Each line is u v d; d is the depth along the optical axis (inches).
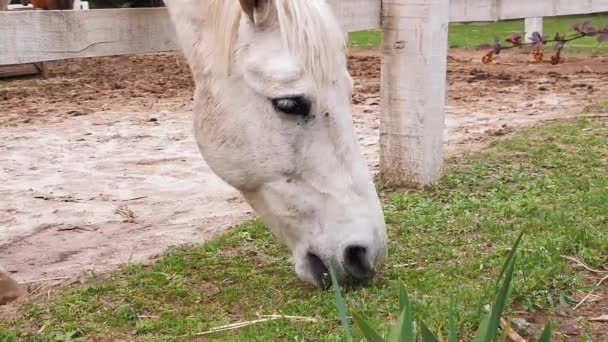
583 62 531.8
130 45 158.6
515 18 233.1
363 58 578.6
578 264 132.2
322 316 115.8
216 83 118.0
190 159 266.7
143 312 124.9
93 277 146.3
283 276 137.5
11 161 265.7
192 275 141.3
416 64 191.8
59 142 298.4
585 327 109.6
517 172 207.2
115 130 322.3
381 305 117.7
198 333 114.0
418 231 158.9
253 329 110.9
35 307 128.1
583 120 283.4
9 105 390.9
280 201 117.3
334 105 113.5
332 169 114.7
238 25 114.6
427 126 194.2
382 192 194.2
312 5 111.4
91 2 664.4
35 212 202.5
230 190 223.1
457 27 879.1
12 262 163.3
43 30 142.3
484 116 327.6
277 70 111.0
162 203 210.2
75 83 471.2
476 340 72.4
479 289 119.2
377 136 289.3
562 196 179.5
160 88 449.1
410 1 189.3
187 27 121.5
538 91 400.2
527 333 107.1
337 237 114.3
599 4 256.1
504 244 145.6
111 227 187.9
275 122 114.1
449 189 192.7
